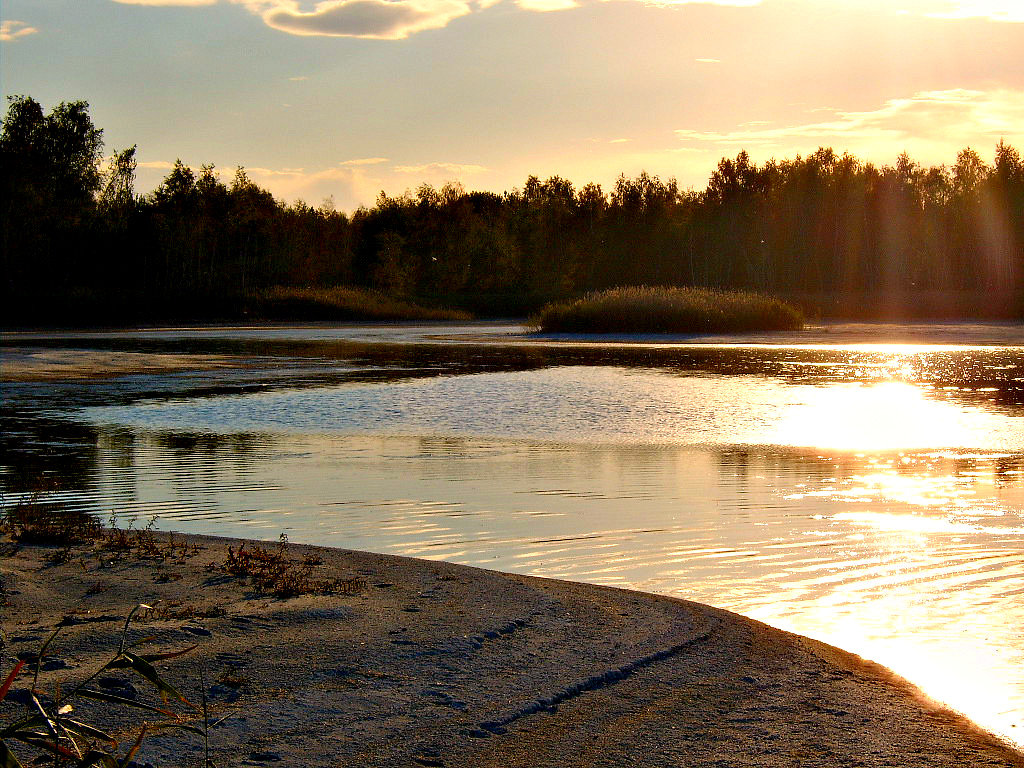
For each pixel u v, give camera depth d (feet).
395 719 15.90
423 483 41.14
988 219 401.90
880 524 32.91
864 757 14.70
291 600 22.76
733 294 211.20
